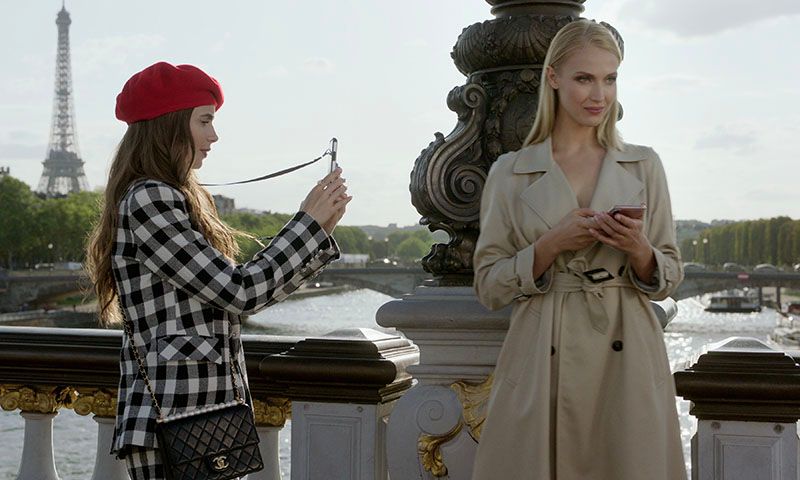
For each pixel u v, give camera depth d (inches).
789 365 140.3
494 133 156.9
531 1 158.6
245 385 128.1
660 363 128.1
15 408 181.3
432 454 152.3
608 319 126.7
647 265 124.4
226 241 130.6
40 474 182.2
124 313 124.3
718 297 4404.5
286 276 123.3
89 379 175.2
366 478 155.7
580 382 126.6
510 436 129.3
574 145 132.8
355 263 3777.1
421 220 164.4
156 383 120.6
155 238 121.0
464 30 163.2
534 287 126.5
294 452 158.9
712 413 141.9
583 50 128.6
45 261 4379.9
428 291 158.7
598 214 122.4
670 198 132.7
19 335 178.5
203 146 128.8
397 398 162.6
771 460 141.4
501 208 132.5
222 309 123.4
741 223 5866.1
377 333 163.2
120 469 178.5
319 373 154.0
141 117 125.9
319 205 126.6
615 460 125.0
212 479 119.7
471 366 153.2
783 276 3297.2
